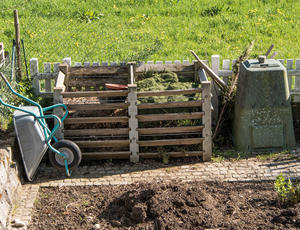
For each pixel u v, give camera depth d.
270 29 11.56
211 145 7.01
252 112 6.96
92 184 6.16
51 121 7.35
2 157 5.57
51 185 6.15
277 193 5.72
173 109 6.84
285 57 9.88
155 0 13.88
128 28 11.89
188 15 12.72
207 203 5.32
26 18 12.59
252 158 6.90
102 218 5.36
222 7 12.94
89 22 12.34
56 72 7.74
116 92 6.57
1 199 5.17
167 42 10.93
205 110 6.69
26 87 7.59
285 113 6.99
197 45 10.69
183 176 6.38
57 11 13.16
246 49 7.73
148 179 6.31
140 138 6.98
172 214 5.14
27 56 9.84
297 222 4.96
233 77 7.52
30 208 5.60
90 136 6.88
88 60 9.73
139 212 5.16
